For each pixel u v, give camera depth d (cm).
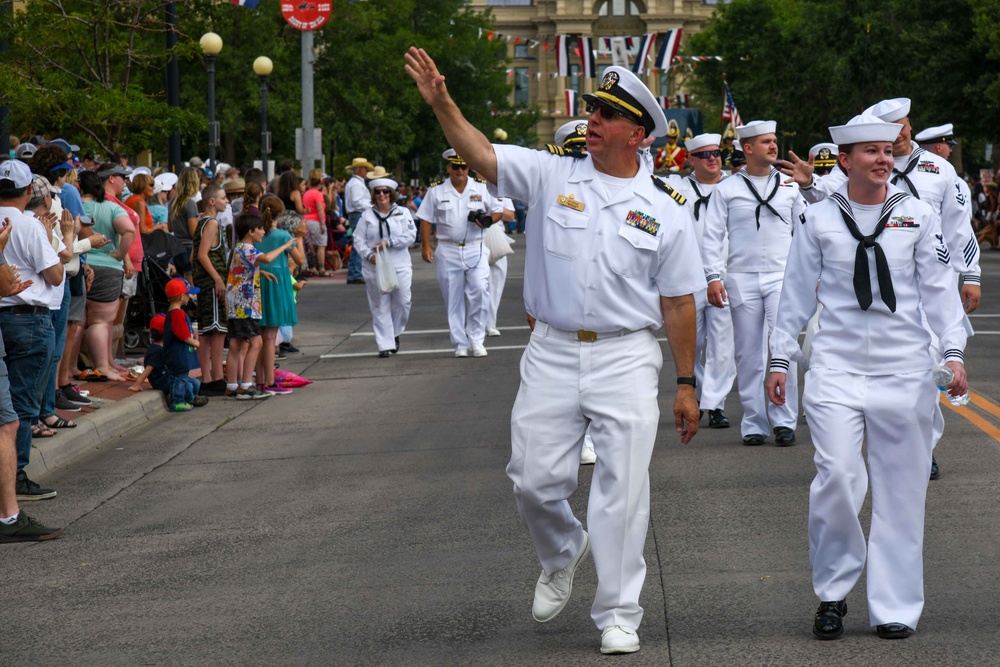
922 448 652
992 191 4344
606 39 7494
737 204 1150
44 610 737
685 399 644
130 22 2008
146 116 1861
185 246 1798
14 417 903
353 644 655
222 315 1534
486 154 626
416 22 7369
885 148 652
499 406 1401
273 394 1550
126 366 1628
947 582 729
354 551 832
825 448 650
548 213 631
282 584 765
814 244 670
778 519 873
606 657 621
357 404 1457
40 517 966
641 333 636
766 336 1159
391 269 1842
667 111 5362
